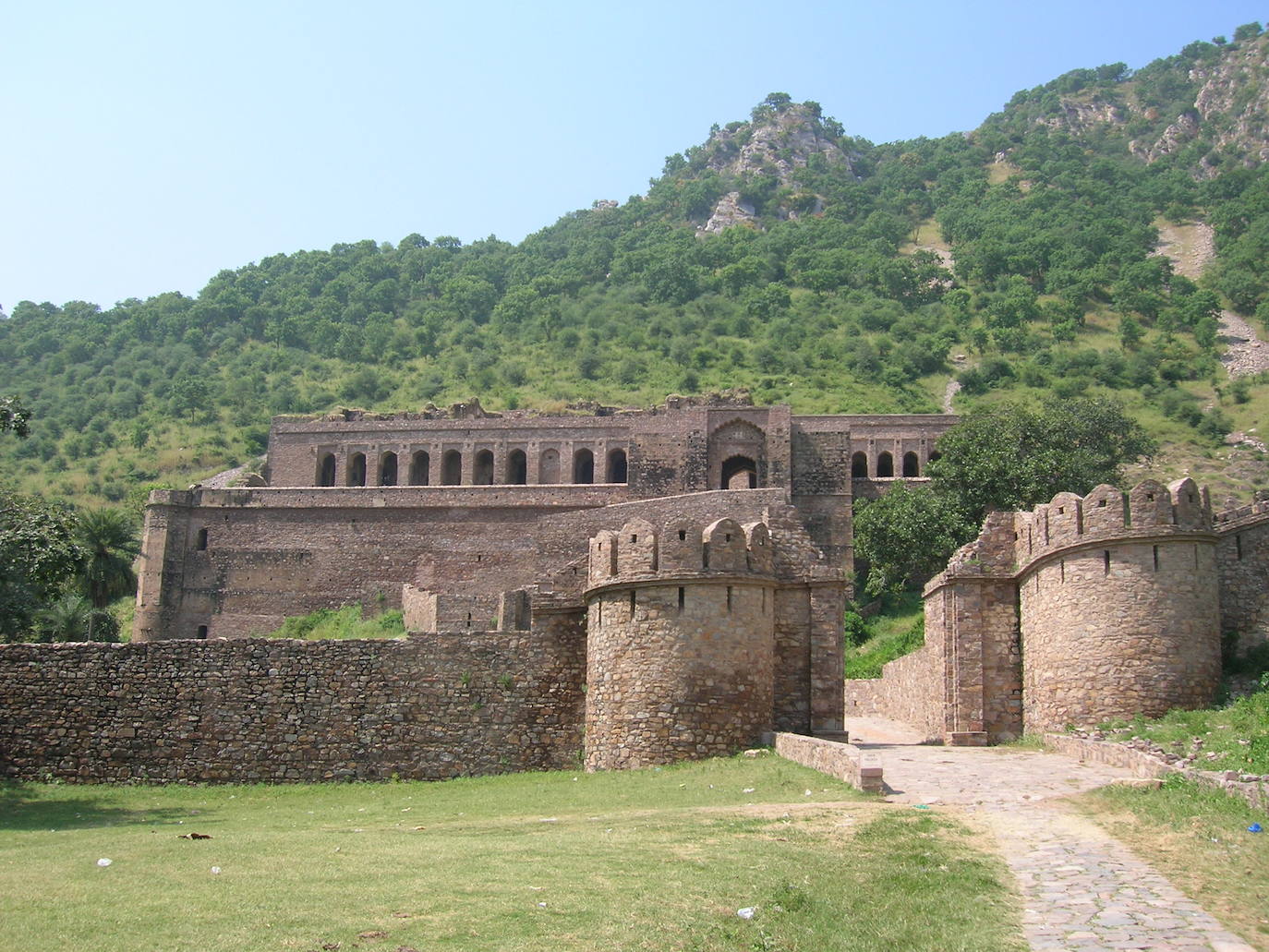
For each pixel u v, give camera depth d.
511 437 115.00
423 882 20.00
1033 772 30.25
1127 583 35.28
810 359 194.25
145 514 100.31
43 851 24.58
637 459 102.12
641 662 35.56
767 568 36.59
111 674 40.25
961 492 77.06
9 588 43.97
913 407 169.12
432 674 39.91
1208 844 21.64
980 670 39.19
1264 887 19.39
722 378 185.25
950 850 22.23
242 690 40.00
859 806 25.88
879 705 55.09
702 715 34.88
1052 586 37.09
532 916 18.03
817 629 37.47
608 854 22.06
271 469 118.56
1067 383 176.62
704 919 18.19
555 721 39.22
